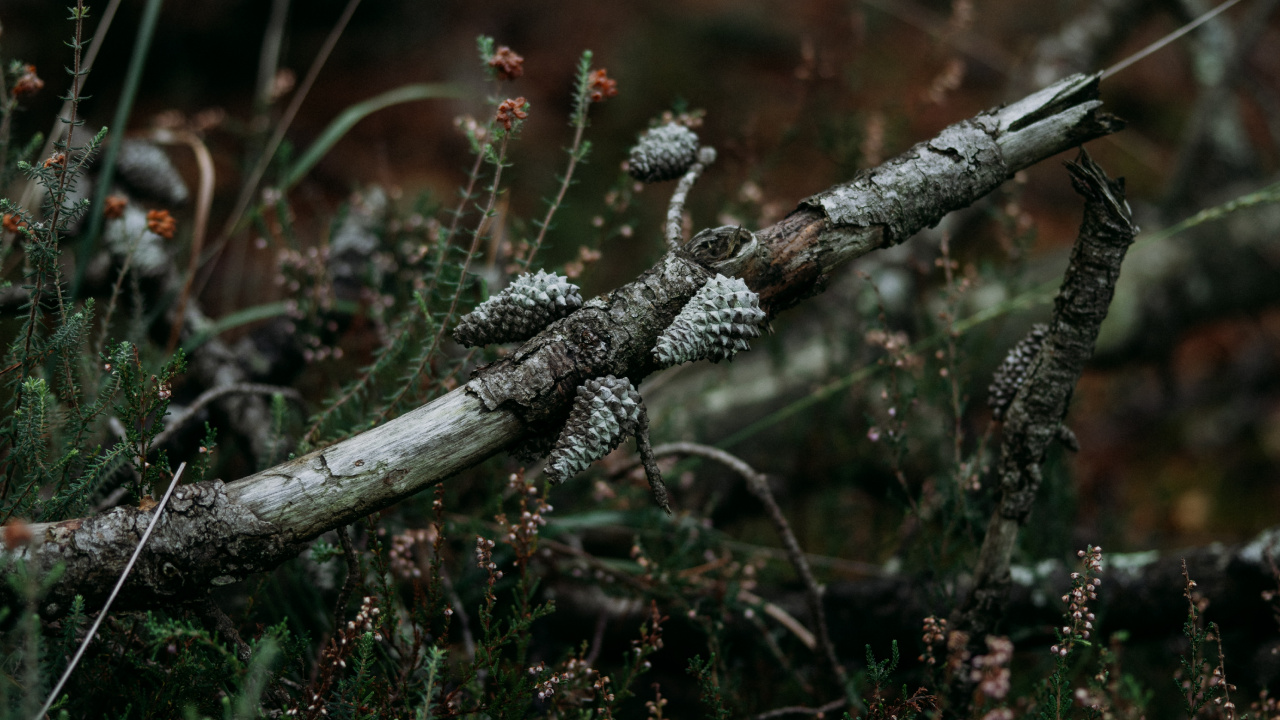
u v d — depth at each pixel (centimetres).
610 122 227
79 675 79
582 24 258
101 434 85
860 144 133
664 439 109
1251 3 266
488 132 84
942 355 95
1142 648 103
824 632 92
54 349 81
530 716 88
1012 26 288
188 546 74
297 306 103
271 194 105
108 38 210
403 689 80
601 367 76
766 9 276
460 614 91
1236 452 175
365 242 111
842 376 119
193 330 103
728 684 91
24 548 73
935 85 140
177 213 162
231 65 229
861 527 129
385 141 214
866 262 148
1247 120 250
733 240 78
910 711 80
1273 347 199
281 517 75
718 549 105
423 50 248
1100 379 185
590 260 98
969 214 160
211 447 79
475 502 102
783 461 129
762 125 220
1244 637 96
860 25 164
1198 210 181
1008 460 84
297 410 101
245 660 77
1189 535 155
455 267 88
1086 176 79
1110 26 188
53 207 80
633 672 84
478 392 76
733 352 76
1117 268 80
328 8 246
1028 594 97
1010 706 94
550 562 97
